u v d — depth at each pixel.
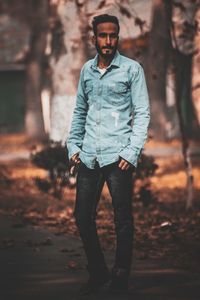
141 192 13.41
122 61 6.80
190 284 7.29
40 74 36.41
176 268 8.10
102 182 6.89
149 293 6.90
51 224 11.50
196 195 15.69
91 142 6.81
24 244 9.69
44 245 9.61
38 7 35.53
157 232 10.66
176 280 7.47
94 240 6.90
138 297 6.75
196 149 29.12
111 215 12.27
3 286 7.28
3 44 45.41
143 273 7.80
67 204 14.09
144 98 6.78
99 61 6.87
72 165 7.07
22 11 37.72
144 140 6.73
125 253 6.82
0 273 7.89
